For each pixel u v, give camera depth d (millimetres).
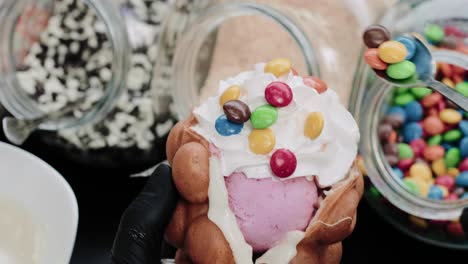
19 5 657
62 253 580
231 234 453
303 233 459
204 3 655
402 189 625
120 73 633
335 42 636
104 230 640
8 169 610
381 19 631
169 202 489
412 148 653
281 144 459
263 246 464
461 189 638
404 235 633
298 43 615
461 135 650
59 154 669
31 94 662
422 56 587
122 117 647
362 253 626
